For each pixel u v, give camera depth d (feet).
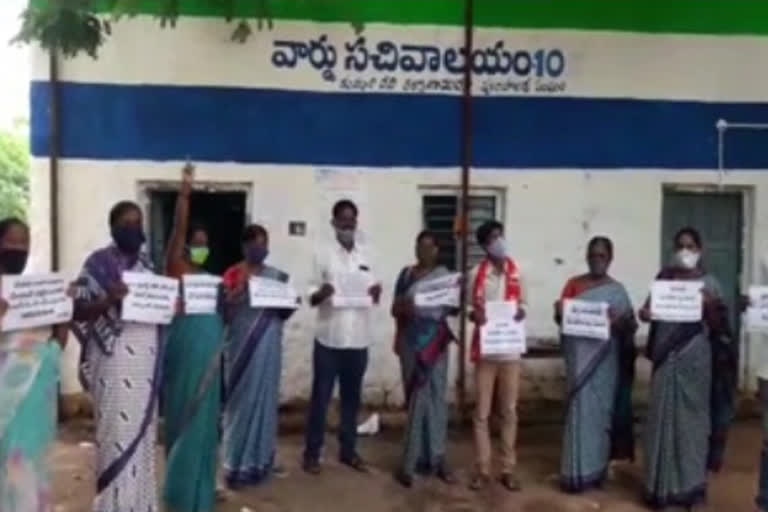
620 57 18.85
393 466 15.89
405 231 18.43
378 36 18.20
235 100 17.93
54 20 15.46
